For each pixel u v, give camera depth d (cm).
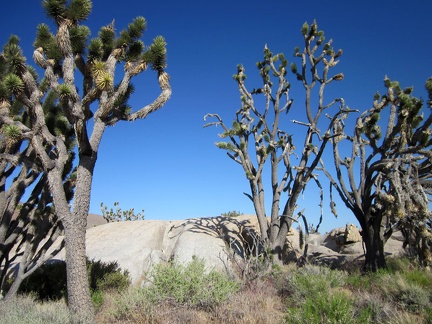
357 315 611
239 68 1484
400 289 736
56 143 785
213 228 1559
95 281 961
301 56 1433
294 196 1274
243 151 1396
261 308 691
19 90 741
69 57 775
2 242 877
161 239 1559
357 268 1134
